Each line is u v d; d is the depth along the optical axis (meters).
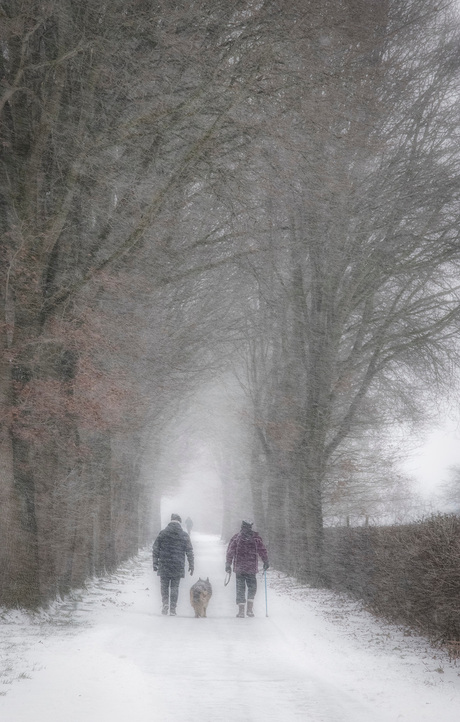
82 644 12.50
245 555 19.97
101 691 8.49
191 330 27.67
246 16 19.52
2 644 12.27
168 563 20.48
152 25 19.11
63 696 8.12
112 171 20.39
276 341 39.22
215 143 19.25
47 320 18.22
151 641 13.97
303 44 19.64
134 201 20.53
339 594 26.05
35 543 17.39
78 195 20.84
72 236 21.52
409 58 27.61
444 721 7.88
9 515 17.12
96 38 18.22
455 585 12.62
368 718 7.89
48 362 18.55
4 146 18.92
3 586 16.81
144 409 24.72
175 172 18.64
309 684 9.79
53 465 19.39
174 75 19.88
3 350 17.38
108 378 18.39
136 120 18.83
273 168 20.53
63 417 18.25
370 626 17.23
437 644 13.83
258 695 8.96
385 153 28.11
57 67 18.52
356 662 11.99
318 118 20.22
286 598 25.16
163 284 22.12
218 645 13.64
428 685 10.12
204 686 9.45
